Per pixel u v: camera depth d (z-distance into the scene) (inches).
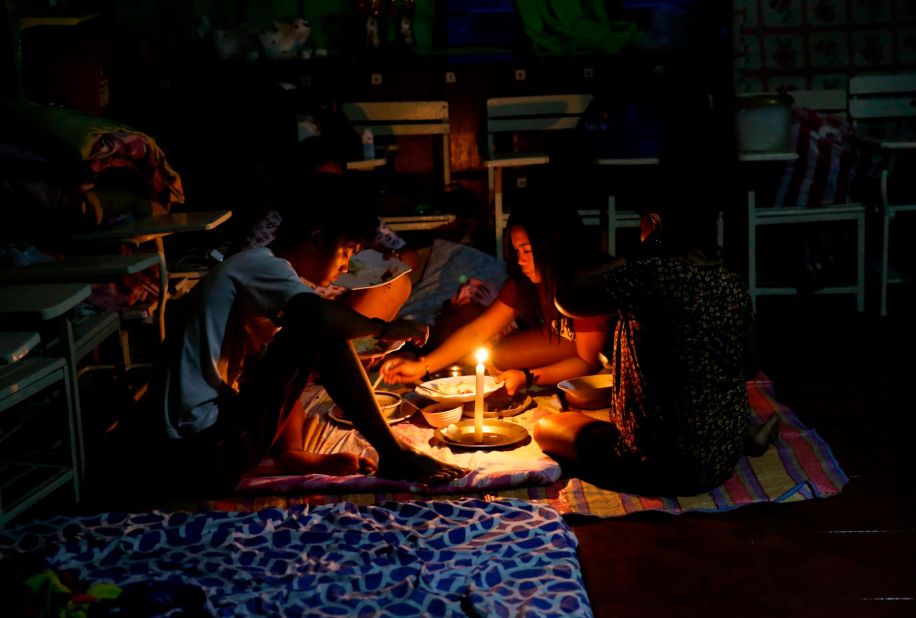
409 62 248.8
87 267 147.6
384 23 245.9
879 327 219.3
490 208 250.5
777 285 230.8
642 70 250.7
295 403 129.0
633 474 131.9
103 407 170.1
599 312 133.6
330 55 248.7
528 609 103.1
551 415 147.0
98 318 156.2
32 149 166.7
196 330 124.2
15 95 187.6
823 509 131.6
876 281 235.5
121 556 116.6
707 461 128.5
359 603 105.4
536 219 156.3
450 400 156.6
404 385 175.8
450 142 255.3
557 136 255.3
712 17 249.1
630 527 127.6
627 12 254.7
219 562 114.3
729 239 237.6
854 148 234.5
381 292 175.3
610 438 135.9
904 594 110.7
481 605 102.8
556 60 249.6
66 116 170.1
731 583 114.0
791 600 110.2
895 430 160.1
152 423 126.8
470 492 135.4
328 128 231.9
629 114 231.5
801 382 185.8
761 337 216.1
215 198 222.1
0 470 143.0
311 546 118.4
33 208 165.6
